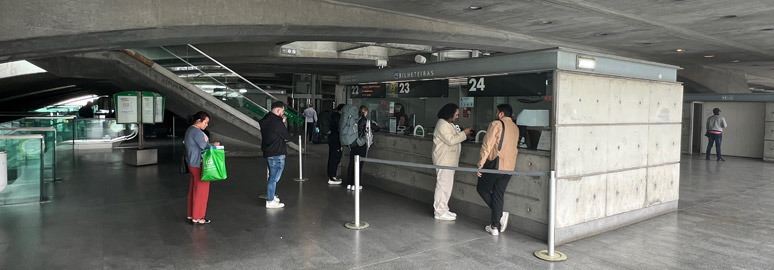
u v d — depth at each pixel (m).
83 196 7.50
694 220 6.39
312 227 5.80
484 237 5.44
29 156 6.96
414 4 9.62
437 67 7.02
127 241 5.12
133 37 8.29
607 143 5.77
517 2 9.23
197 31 8.66
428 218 6.32
